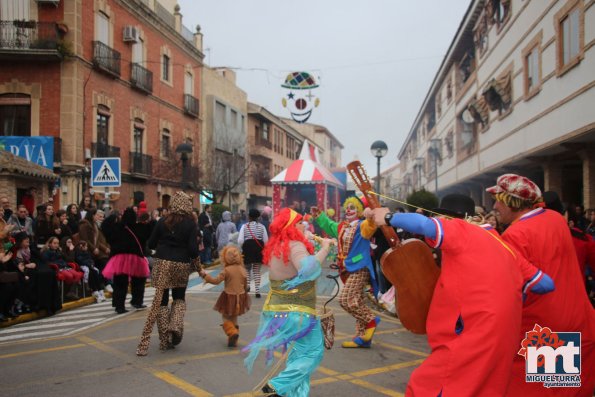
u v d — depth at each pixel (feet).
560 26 45.91
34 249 30.01
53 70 65.57
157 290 20.52
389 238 11.44
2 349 21.71
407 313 11.26
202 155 105.91
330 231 22.90
